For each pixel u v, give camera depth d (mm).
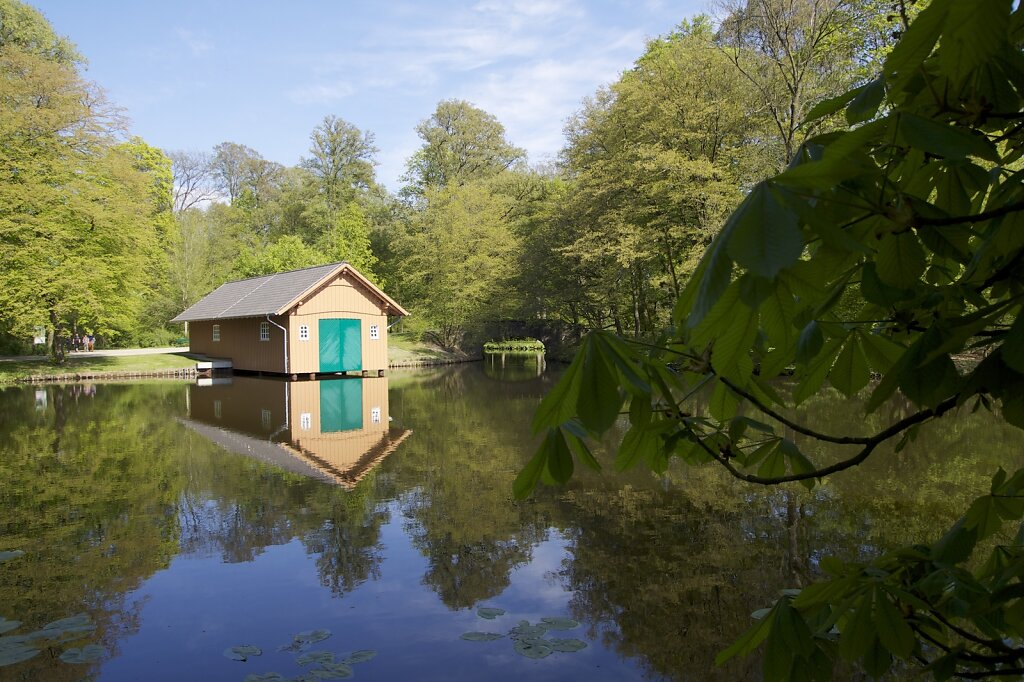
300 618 4383
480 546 5793
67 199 24297
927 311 1177
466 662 3756
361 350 25953
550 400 909
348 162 46094
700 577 4918
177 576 5156
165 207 40125
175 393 19469
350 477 8547
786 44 16578
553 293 30375
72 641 4062
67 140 24328
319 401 17109
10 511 7078
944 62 681
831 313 1269
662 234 20828
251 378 24766
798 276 812
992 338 953
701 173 19078
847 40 15422
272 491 7844
